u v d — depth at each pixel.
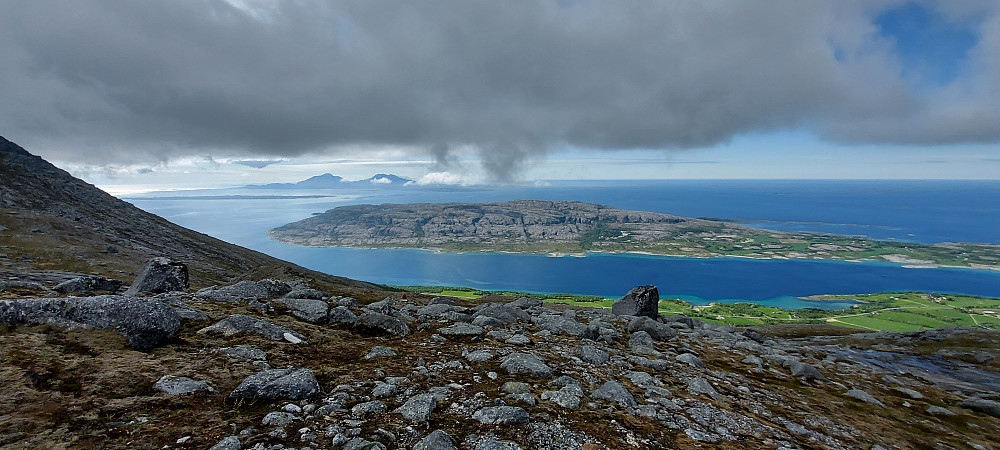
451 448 10.09
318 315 24.36
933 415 30.81
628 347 35.75
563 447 11.23
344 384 14.30
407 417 11.91
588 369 22.05
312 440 9.91
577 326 35.19
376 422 11.36
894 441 21.36
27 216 113.38
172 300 23.33
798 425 19.50
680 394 20.25
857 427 22.58
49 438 8.42
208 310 21.98
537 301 56.22
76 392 10.49
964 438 25.03
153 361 13.55
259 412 11.13
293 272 79.12
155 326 15.02
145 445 8.80
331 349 19.14
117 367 12.37
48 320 13.41
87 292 29.27
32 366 11.12
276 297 28.97
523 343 26.00
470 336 26.02
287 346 18.06
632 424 14.13
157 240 159.50
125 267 99.50
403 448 10.16
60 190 171.25
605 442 12.08
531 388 16.42
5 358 11.15
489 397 14.57
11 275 41.41
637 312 57.97
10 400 9.43
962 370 54.78
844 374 43.88
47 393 10.12
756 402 22.86
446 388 14.95
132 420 9.76
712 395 21.78
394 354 19.44
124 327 14.27
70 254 97.62
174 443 9.02
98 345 13.28
